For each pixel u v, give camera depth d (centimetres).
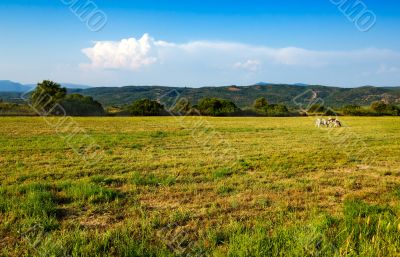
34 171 1302
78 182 1098
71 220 767
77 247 594
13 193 956
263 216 806
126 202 912
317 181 1203
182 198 959
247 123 4994
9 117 5769
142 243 608
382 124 4725
